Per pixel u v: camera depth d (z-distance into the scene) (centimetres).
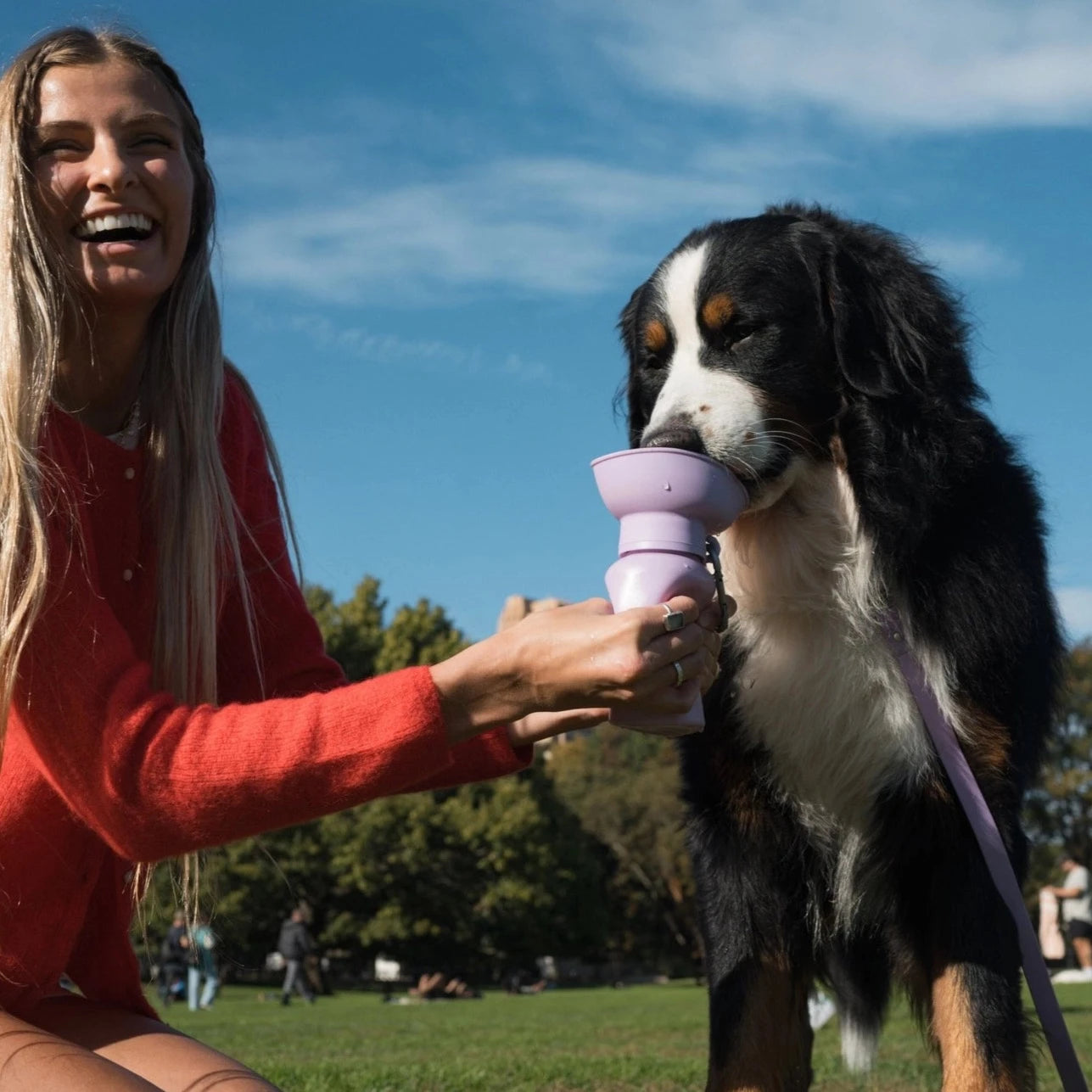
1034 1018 331
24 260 220
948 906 338
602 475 220
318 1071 588
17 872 217
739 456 358
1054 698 389
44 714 200
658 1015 1346
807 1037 371
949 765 336
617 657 184
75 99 230
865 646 356
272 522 281
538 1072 581
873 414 365
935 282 383
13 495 203
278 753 189
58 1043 194
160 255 238
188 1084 205
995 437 373
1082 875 1548
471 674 190
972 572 347
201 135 258
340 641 4228
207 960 2052
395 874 3697
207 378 252
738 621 374
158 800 192
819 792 367
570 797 4844
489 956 3950
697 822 371
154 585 244
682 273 395
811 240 388
